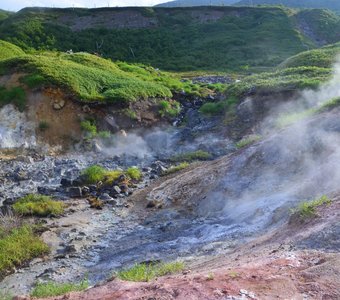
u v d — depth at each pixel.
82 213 14.18
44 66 24.58
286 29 61.75
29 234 12.30
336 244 7.12
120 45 57.59
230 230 10.82
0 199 15.65
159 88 26.28
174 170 17.41
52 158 20.58
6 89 23.38
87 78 25.00
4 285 10.00
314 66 29.94
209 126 23.22
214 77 39.09
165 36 60.97
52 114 22.44
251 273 6.27
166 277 6.84
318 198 9.81
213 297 5.52
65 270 10.55
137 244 11.49
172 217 13.20
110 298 5.93
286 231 8.55
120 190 15.92
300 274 6.18
